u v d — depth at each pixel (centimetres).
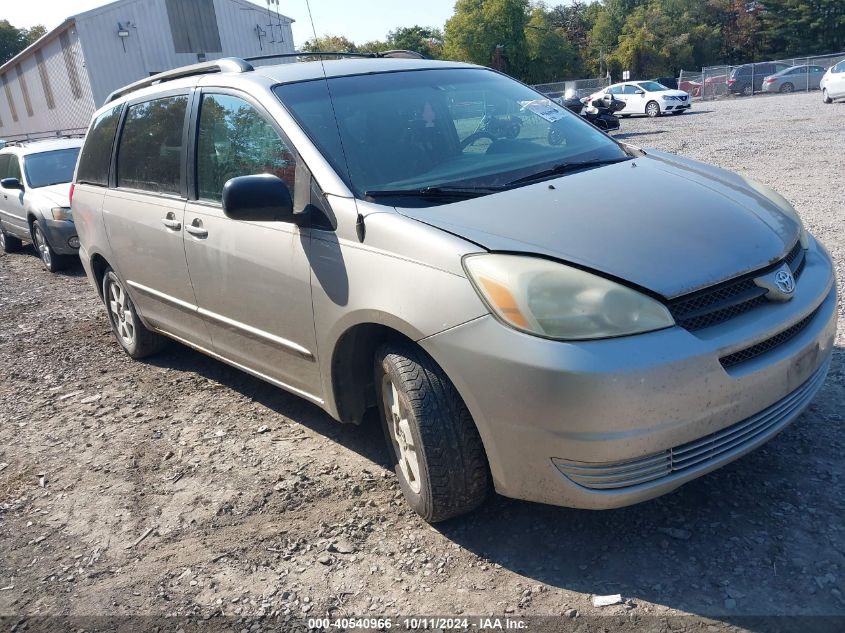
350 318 302
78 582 305
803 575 255
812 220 752
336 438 401
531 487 261
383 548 300
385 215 295
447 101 385
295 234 331
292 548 308
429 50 7025
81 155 565
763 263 273
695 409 246
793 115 2189
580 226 278
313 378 348
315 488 352
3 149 1161
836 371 400
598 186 317
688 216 291
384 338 316
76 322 708
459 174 334
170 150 434
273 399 465
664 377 239
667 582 260
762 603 245
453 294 264
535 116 401
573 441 243
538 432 249
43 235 941
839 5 6625
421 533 307
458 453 279
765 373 259
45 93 3294
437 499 287
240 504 347
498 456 264
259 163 360
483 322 256
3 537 345
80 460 414
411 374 284
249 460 388
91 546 330
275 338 362
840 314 485
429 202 308
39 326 709
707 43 7244
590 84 4600
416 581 279
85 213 538
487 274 258
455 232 277
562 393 240
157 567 308
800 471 314
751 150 1377
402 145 347
